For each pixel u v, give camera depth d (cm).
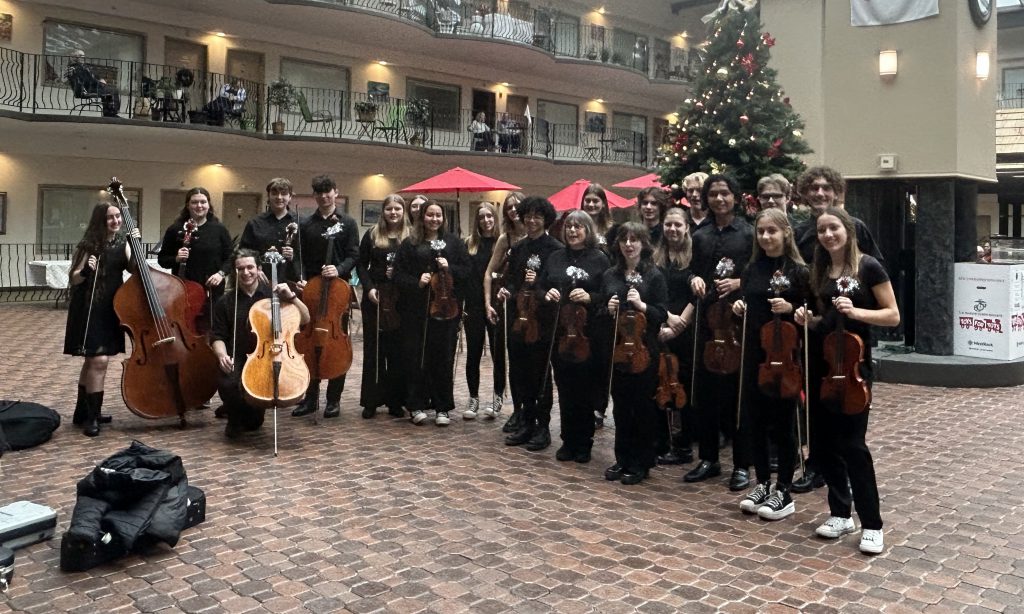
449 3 2288
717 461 541
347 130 2223
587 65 2598
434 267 667
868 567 388
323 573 377
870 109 976
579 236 548
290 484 511
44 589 357
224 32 1991
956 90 919
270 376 581
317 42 2152
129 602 345
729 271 510
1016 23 2538
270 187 673
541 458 584
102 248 622
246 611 338
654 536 429
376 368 694
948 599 352
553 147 2680
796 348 432
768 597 354
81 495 397
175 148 1933
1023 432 670
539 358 602
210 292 681
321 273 668
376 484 514
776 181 527
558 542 419
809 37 1039
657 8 3011
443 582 368
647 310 514
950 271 934
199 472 533
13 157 1738
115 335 631
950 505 480
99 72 1823
